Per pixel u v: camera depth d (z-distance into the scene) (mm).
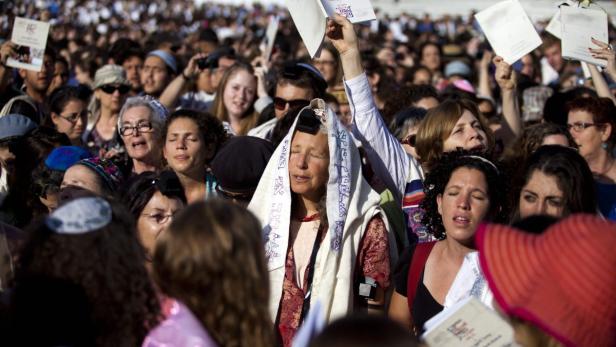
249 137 5988
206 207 3564
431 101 9344
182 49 16984
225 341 3521
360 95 6121
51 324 3473
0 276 4758
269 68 13375
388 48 18609
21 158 6621
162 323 3605
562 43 7570
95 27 29234
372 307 5254
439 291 5012
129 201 5469
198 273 3484
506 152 7371
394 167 6141
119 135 8477
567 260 3232
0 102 9781
